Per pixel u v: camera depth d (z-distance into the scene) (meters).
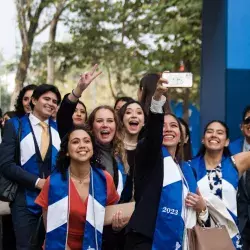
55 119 6.00
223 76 8.43
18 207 5.55
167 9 15.76
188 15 15.41
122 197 5.00
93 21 17.77
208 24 8.91
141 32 17.44
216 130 5.57
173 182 4.53
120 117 5.77
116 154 5.56
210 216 4.92
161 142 4.41
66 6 17.58
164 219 4.45
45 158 5.60
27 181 5.47
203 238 4.54
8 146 5.58
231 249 4.57
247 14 8.33
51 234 4.62
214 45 8.77
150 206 4.44
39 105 5.68
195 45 15.95
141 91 6.19
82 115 6.56
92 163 4.80
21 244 5.53
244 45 8.34
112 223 4.77
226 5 8.31
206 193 5.03
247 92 8.38
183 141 4.91
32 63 18.98
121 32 17.86
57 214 4.63
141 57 17.45
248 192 5.84
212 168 5.56
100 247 4.66
